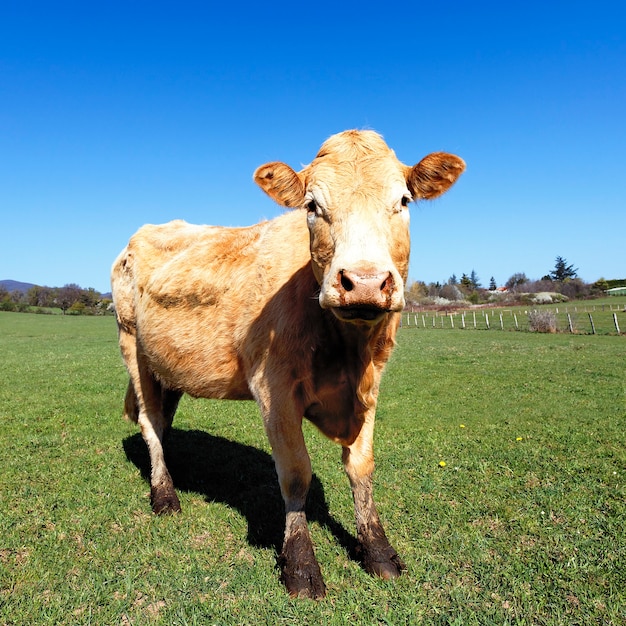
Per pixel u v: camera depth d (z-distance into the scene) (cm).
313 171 368
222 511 510
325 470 625
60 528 467
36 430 831
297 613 342
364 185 343
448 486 570
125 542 442
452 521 477
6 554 422
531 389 1202
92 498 536
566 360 1791
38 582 378
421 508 508
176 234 587
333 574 389
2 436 789
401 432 818
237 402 1082
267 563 406
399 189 352
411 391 1196
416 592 364
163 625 331
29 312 8462
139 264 584
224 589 371
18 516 489
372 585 372
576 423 861
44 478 597
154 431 567
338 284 304
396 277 305
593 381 1305
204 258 507
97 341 3058
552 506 504
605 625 325
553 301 8175
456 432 813
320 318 384
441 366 1641
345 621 332
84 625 331
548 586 366
